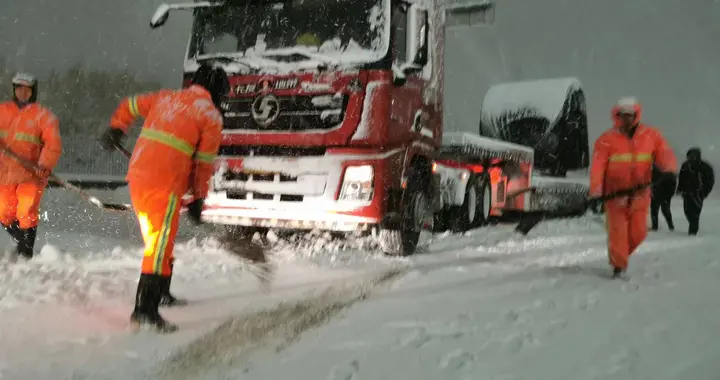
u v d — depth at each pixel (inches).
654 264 285.1
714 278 247.4
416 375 124.3
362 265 258.5
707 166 456.1
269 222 267.9
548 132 598.2
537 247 343.6
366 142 259.6
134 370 123.0
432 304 186.5
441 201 343.9
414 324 161.8
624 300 199.8
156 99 167.3
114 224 368.8
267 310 174.4
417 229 300.2
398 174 273.9
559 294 206.8
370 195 258.1
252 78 276.2
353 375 123.4
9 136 228.1
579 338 152.9
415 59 275.0
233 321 161.5
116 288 190.4
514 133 612.4
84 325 151.3
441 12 323.3
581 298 201.2
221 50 289.1
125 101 171.3
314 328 156.8
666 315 179.8
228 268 236.7
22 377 116.1
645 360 137.1
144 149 155.7
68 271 211.9
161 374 121.6
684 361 137.0
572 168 610.5
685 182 458.6
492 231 418.3
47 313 158.4
